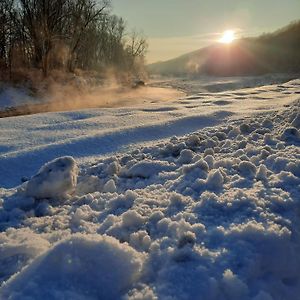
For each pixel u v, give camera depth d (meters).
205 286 2.07
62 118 11.62
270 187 3.49
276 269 2.41
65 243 2.20
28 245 2.58
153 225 2.88
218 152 5.40
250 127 6.90
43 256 2.17
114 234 2.78
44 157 6.89
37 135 8.93
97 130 9.30
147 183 4.18
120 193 4.00
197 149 5.63
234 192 3.36
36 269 2.11
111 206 3.41
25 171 6.35
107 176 4.61
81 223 3.09
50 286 2.02
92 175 4.56
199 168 4.09
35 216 3.41
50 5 33.88
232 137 6.42
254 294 2.13
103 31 54.19
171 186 3.84
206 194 3.30
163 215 3.00
